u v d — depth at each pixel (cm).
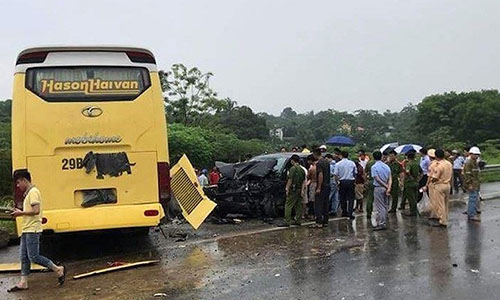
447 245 1059
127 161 993
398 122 9338
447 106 6869
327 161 1334
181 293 772
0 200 1980
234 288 788
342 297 728
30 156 951
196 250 1079
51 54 971
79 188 970
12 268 955
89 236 1248
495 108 6322
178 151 2572
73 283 852
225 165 1545
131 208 986
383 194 1262
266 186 1446
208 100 3566
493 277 812
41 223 847
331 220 1441
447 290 749
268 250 1051
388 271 860
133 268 938
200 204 1245
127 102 998
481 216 1474
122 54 1001
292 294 748
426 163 1664
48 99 963
